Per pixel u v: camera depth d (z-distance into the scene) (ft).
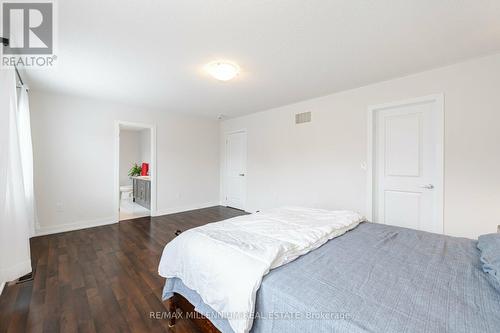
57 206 11.67
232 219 6.58
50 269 7.64
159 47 7.00
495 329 2.51
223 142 18.70
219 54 7.46
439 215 8.57
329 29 6.10
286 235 5.06
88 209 12.60
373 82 10.01
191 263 4.54
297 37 6.49
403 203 9.75
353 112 10.89
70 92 11.36
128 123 13.97
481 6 5.15
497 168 7.53
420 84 8.95
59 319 5.27
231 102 13.30
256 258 3.96
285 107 13.91
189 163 17.02
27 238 6.22
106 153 13.16
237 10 5.33
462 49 7.16
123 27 5.97
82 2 5.01
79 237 10.89
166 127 15.69
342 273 3.73
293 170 13.52
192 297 4.62
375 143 10.48
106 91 11.22
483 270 3.80
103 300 6.01
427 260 4.25
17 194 6.01
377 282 3.46
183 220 14.12
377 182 10.48
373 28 6.05
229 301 3.57
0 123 5.53
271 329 3.24
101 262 8.23
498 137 7.49
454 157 8.27
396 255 4.48
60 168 11.74
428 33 6.27
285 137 13.94
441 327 2.53
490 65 7.57
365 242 5.20
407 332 2.45
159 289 6.55
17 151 6.05
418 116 9.32
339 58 7.77
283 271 3.78
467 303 2.97
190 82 10.00
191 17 5.58
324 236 5.27
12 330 4.91
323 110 12.05
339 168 11.43
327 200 11.94
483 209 7.78
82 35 6.31
